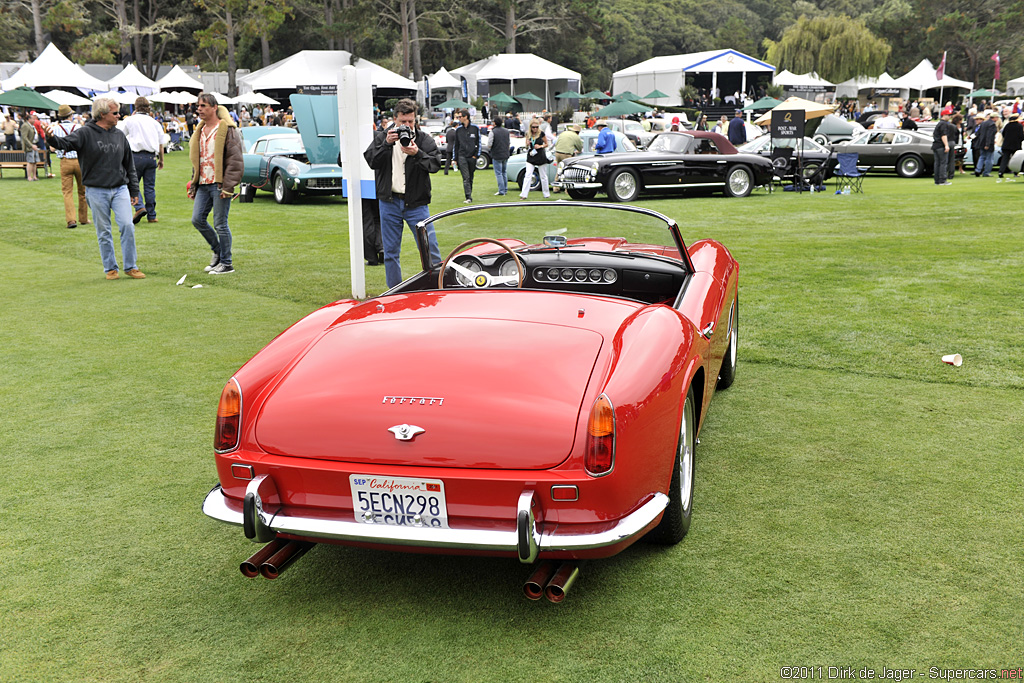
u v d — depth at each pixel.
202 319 6.71
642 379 2.60
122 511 3.44
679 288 4.14
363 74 6.95
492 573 2.94
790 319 6.36
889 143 20.59
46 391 4.96
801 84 52.44
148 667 2.43
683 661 2.38
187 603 2.77
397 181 6.78
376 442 2.48
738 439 4.05
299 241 10.87
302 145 16.62
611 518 2.46
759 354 5.48
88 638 2.58
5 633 2.60
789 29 63.19
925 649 2.40
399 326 3.00
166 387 5.03
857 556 2.93
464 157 15.54
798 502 3.37
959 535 3.05
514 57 47.28
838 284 7.60
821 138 21.52
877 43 59.91
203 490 3.64
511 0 55.84
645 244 4.08
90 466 3.89
